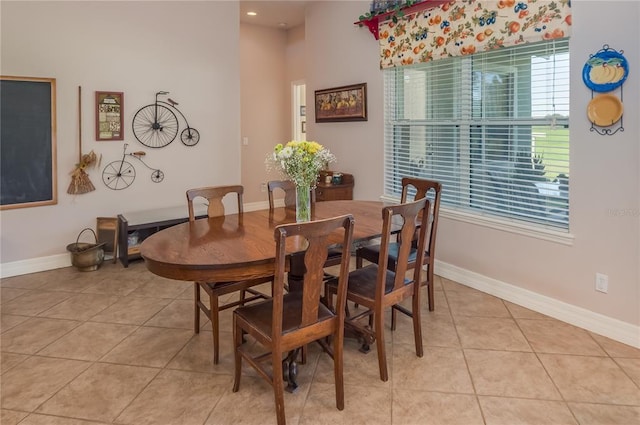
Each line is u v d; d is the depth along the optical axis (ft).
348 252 6.54
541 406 6.80
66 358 8.44
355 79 15.72
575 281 9.57
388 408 6.82
